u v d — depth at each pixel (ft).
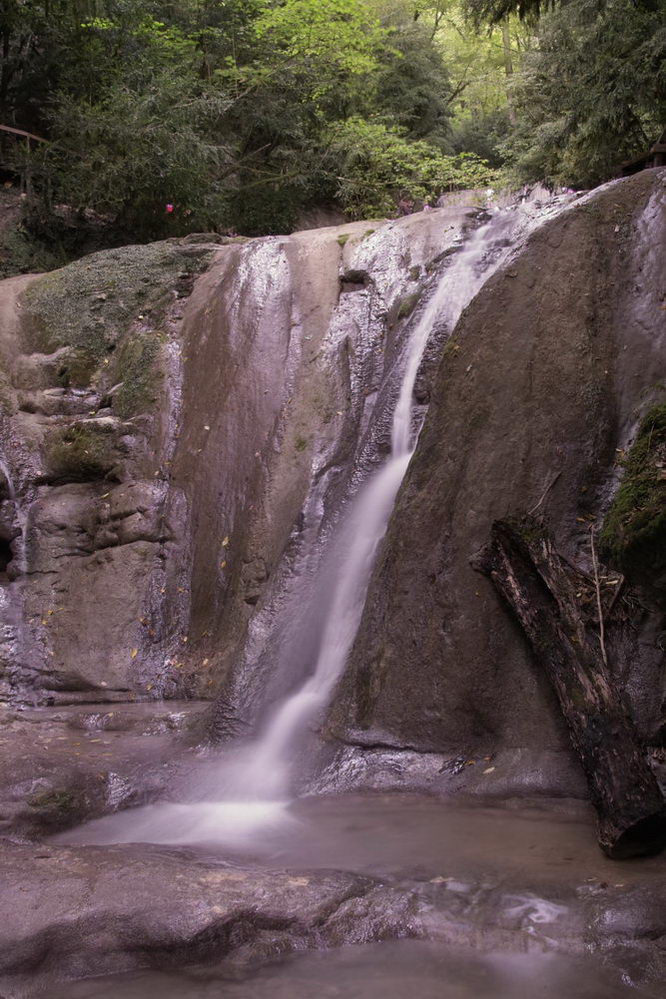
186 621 27.37
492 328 20.62
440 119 73.00
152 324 33.63
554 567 16.89
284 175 55.11
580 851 13.73
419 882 12.52
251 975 10.98
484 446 19.69
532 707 17.34
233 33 57.82
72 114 44.65
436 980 10.50
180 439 30.22
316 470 26.14
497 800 16.47
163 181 44.68
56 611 28.02
